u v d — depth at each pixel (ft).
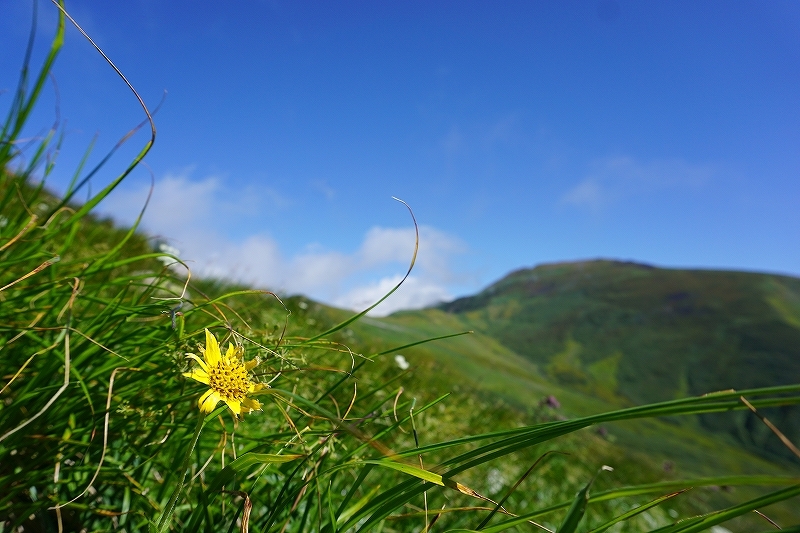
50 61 1.30
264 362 1.11
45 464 1.10
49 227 1.37
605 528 0.71
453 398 3.99
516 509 2.67
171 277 1.28
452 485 0.78
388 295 1.02
